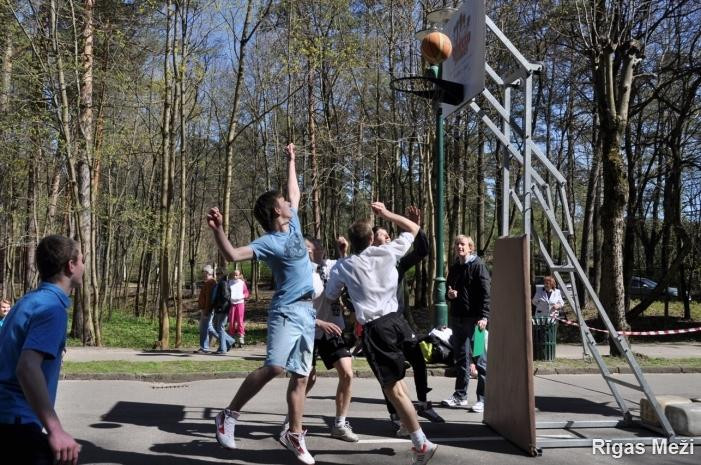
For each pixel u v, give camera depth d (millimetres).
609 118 14945
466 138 25234
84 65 16328
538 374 11508
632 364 6172
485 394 6746
